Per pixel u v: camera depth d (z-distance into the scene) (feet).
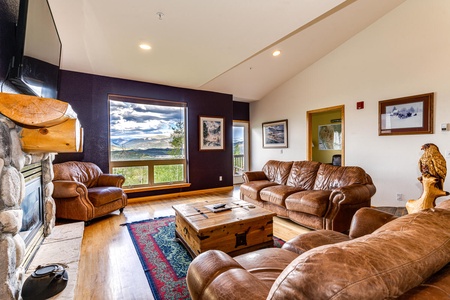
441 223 2.77
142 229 9.85
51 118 4.31
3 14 4.61
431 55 10.96
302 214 9.95
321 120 22.41
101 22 7.64
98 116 13.57
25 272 5.35
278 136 19.63
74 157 12.91
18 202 4.42
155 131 15.78
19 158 4.54
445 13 10.53
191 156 16.99
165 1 6.55
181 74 13.30
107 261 7.22
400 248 2.19
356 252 2.03
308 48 14.51
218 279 3.25
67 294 4.79
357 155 13.91
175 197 15.88
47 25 5.81
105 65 11.80
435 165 7.27
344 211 8.91
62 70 12.50
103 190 11.07
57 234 7.61
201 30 8.18
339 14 11.76
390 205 12.53
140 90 14.93
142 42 9.14
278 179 13.58
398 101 12.04
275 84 19.06
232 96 19.19
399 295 1.95
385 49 12.56
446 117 10.57
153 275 6.48
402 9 11.86
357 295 1.70
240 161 23.11
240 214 7.63
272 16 7.31
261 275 3.89
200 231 6.40
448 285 2.15
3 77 4.58
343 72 14.57
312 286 1.81
